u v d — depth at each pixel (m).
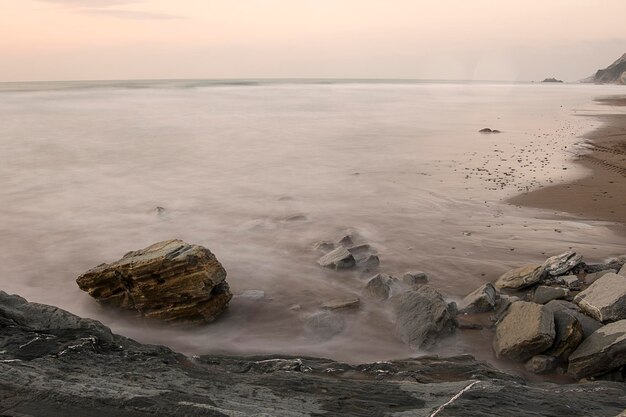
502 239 15.20
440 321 9.93
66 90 107.62
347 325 10.57
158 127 45.34
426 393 6.65
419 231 16.20
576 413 5.89
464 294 11.77
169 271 10.42
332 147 35.28
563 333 8.87
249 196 21.12
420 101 91.69
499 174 24.72
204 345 9.94
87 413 5.20
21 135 38.34
